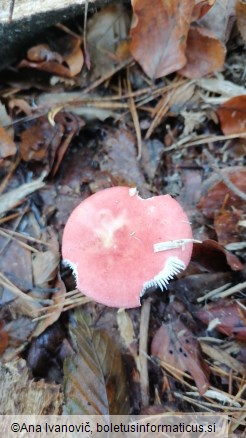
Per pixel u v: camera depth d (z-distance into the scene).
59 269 0.18
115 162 0.20
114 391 0.16
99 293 0.15
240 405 0.16
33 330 0.18
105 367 0.17
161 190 0.20
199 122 0.20
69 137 0.20
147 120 0.21
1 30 0.19
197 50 0.20
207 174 0.19
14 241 0.19
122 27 0.20
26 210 0.19
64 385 0.16
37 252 0.19
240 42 0.20
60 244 0.19
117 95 0.21
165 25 0.19
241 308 0.17
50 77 0.21
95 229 0.16
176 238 0.15
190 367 0.17
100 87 0.21
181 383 0.17
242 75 0.20
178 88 0.20
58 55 0.20
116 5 0.19
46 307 0.18
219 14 0.19
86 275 0.15
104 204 0.16
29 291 0.18
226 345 0.17
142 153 0.20
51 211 0.20
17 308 0.18
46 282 0.18
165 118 0.21
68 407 0.16
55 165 0.20
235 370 0.17
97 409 0.16
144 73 0.21
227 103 0.19
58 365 0.18
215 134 0.20
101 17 0.20
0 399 0.15
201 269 0.18
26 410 0.16
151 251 0.15
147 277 0.15
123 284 0.15
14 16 0.18
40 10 0.18
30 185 0.19
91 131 0.21
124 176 0.20
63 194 0.20
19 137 0.20
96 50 0.20
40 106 0.20
